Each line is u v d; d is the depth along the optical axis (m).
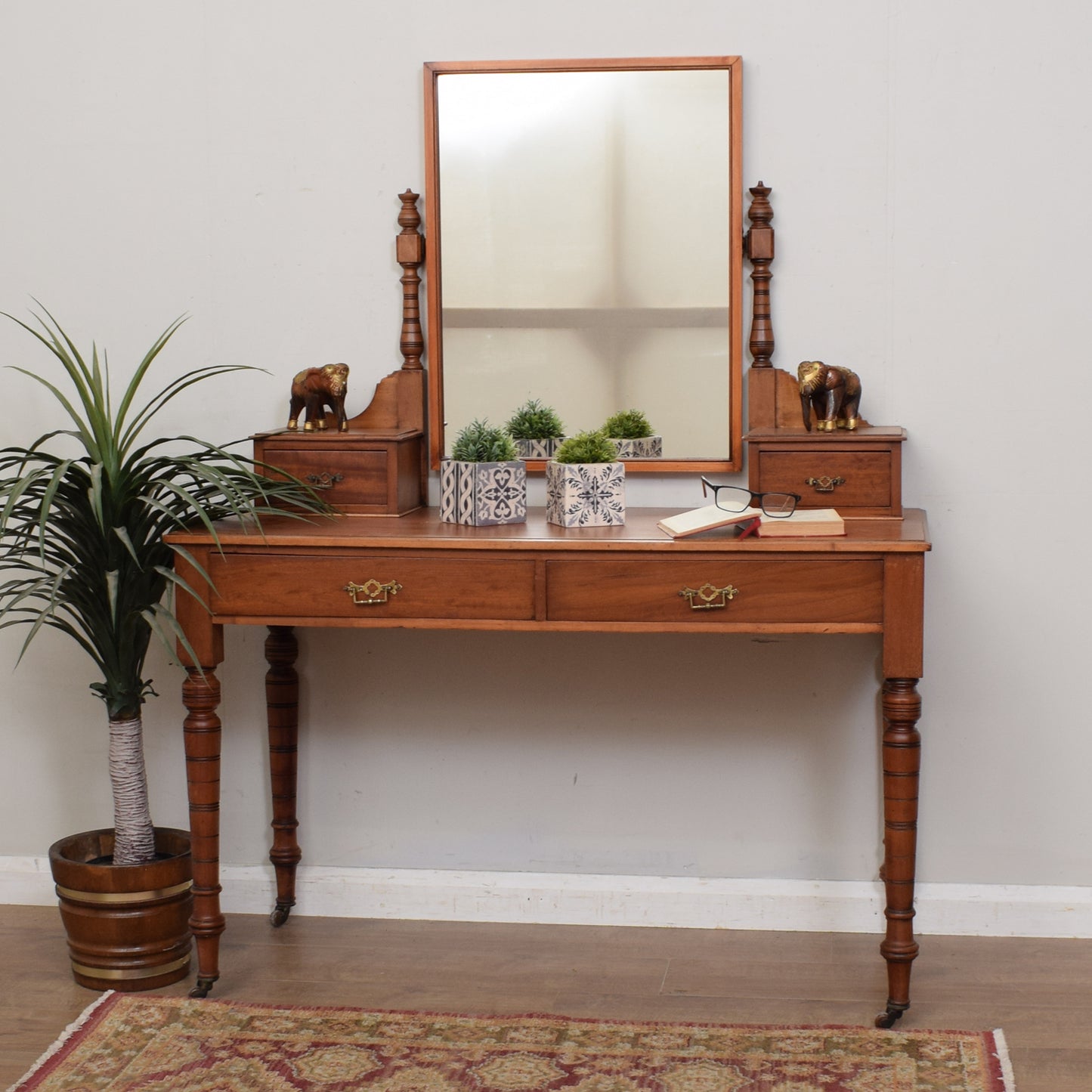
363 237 3.02
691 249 2.90
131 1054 2.42
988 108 2.80
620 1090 2.29
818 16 2.83
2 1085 2.33
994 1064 2.35
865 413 2.90
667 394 2.94
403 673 3.10
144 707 3.18
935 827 2.98
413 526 2.65
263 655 3.13
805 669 2.98
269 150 3.01
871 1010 2.59
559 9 2.90
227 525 2.69
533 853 3.10
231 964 2.84
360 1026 2.53
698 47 2.87
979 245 2.83
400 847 3.14
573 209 2.93
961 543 2.90
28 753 3.23
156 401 2.95
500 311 2.96
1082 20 2.76
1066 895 2.94
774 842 3.03
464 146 2.94
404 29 2.95
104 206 3.07
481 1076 2.34
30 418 3.14
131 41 3.02
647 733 3.04
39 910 3.19
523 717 3.07
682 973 2.77
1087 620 2.88
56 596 2.47
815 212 2.87
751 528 2.46
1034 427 2.86
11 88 3.06
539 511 2.91
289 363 3.06
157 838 2.92
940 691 2.95
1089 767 2.92
